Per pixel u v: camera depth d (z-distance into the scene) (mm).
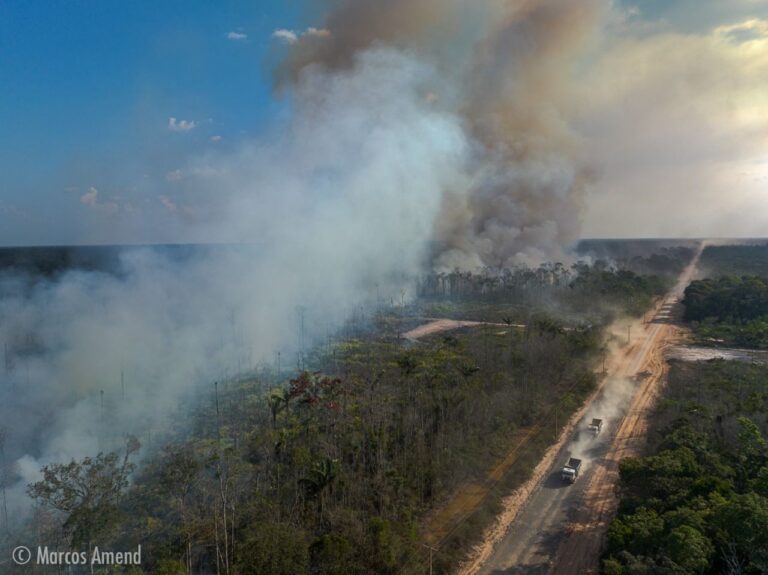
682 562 30094
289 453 47781
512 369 74438
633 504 40312
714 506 34656
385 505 41844
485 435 56219
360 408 59156
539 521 43656
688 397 66375
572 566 37781
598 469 52469
